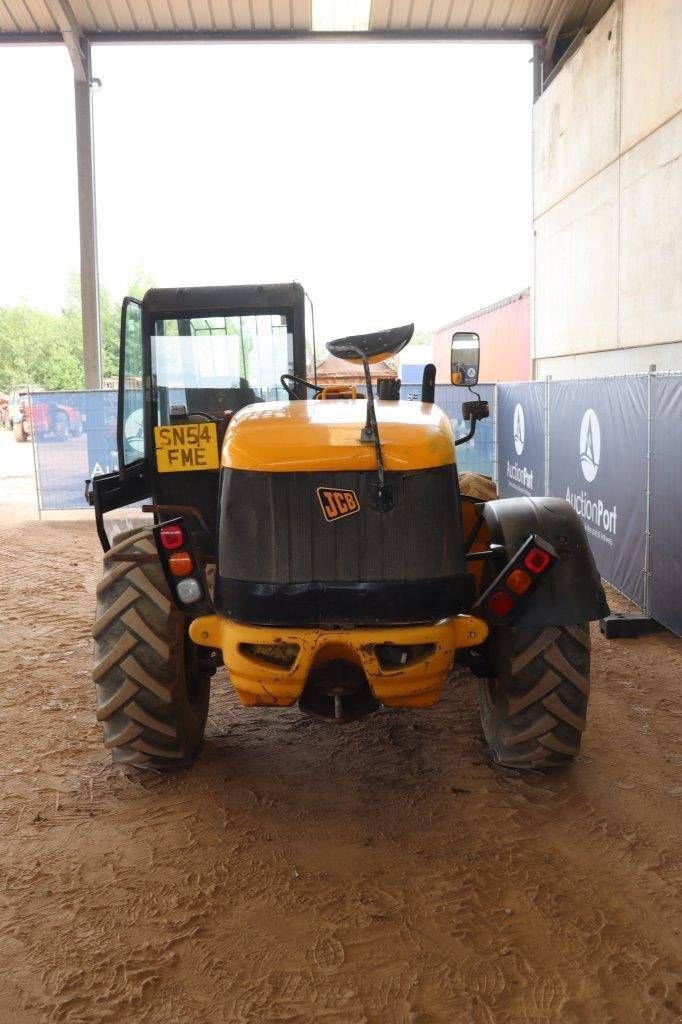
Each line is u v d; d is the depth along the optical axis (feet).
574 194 42.42
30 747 13.25
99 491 14.19
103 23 42.75
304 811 11.12
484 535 13.92
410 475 10.11
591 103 39.32
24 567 27.55
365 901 9.12
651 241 33.50
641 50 33.63
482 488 16.71
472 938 8.49
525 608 10.68
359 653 10.03
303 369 16.75
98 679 11.56
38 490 36.88
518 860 9.88
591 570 11.04
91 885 9.48
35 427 36.50
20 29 43.14
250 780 12.03
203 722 13.24
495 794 11.45
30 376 194.70
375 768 12.36
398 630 10.00
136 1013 7.54
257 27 42.88
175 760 12.17
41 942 8.50
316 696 10.73
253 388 16.83
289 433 10.49
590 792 11.48
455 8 42.34
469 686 15.64
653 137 32.94
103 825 10.82
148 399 16.29
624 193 36.01
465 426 38.11
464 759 12.55
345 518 10.11
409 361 139.13
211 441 13.10
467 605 10.46
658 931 8.57
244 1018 7.47
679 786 11.64
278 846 10.27
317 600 10.09
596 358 40.22
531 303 51.06
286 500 10.14
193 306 16.25
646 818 10.80
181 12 42.06
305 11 42.16
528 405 31.17
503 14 43.09
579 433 24.62
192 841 10.40
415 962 8.14
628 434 20.31
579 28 44.06
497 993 7.72
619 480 21.02
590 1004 7.57
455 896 9.20
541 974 7.96
